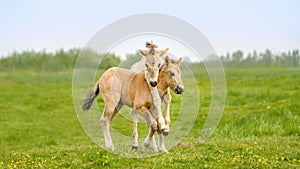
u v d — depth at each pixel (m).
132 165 10.60
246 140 13.62
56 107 25.69
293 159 11.00
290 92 26.69
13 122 22.31
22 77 41.19
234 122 19.48
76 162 11.01
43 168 10.62
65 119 23.17
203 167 10.34
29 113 24.11
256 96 26.22
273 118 19.03
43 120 22.91
